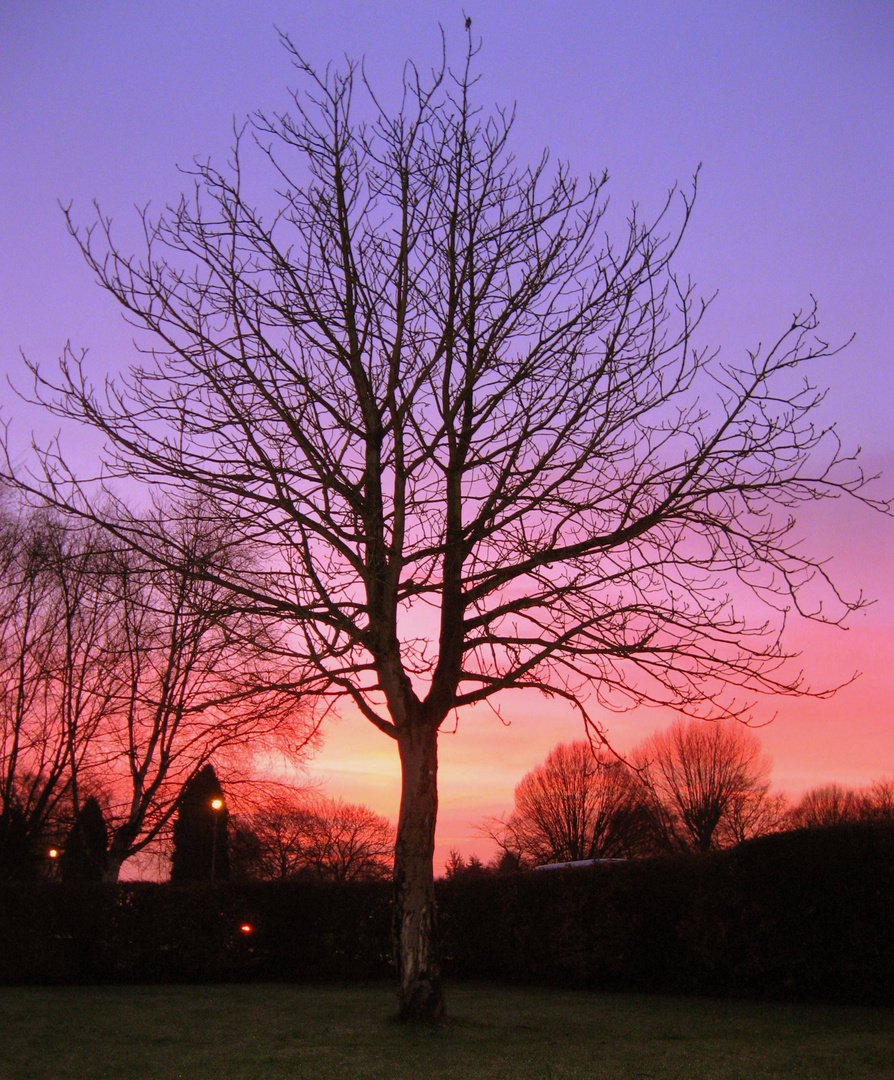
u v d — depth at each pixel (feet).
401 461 33.78
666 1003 40.60
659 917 47.19
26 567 64.54
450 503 34.58
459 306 35.06
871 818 40.47
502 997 44.50
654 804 143.54
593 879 50.67
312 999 43.78
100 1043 29.63
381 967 57.77
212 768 73.56
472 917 59.00
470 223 35.45
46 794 73.20
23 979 53.06
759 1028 31.76
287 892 57.93
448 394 34.76
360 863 144.36
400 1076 23.45
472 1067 24.45
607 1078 22.93
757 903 42.37
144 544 42.14
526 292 34.91
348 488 32.50
